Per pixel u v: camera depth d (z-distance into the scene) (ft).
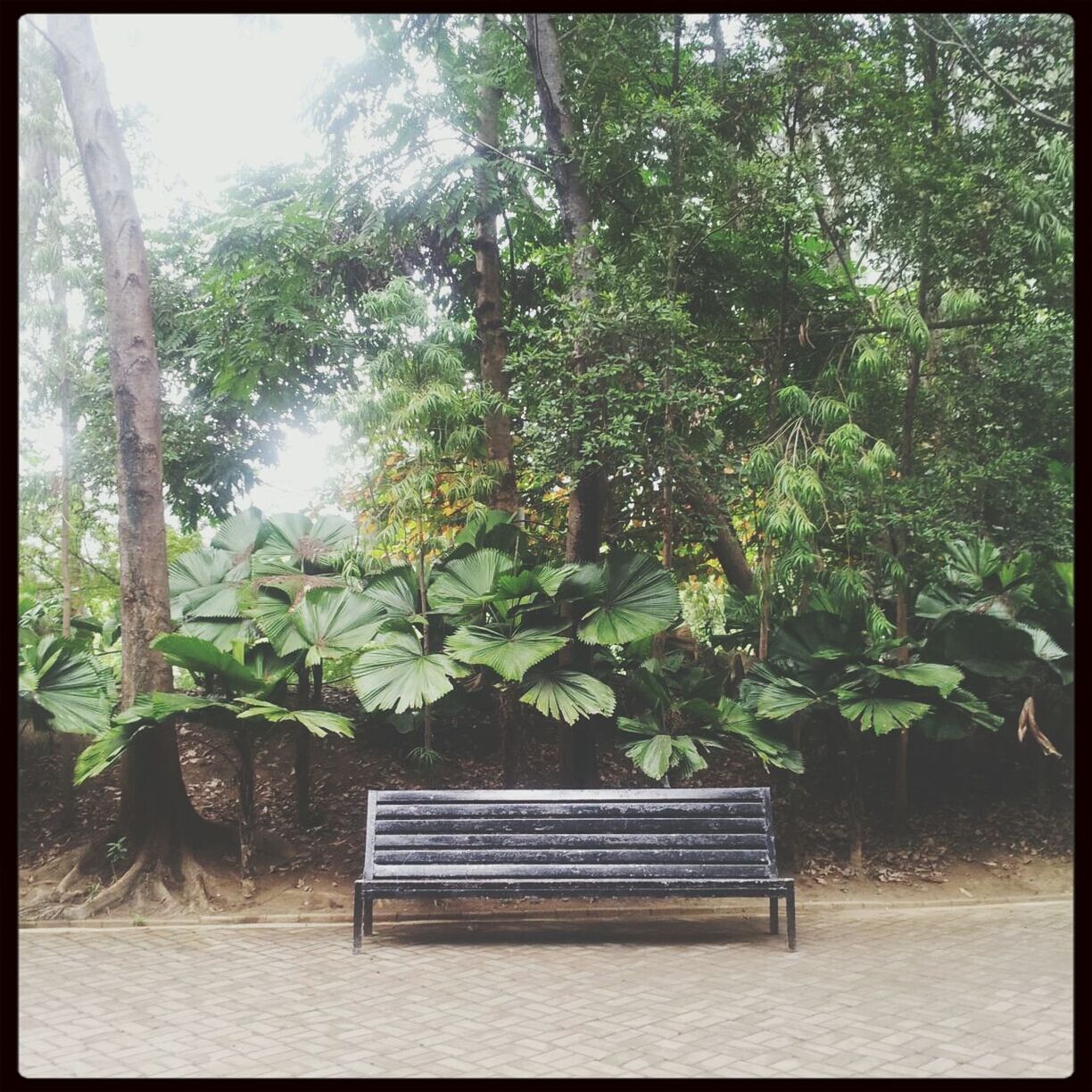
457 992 16.76
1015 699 29.86
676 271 28.66
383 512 31.58
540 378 26.73
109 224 25.82
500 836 20.38
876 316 28.27
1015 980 17.39
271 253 32.81
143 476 25.62
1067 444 28.84
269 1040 14.33
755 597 32.12
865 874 25.94
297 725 27.04
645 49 29.68
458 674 24.22
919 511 26.81
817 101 28.58
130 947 20.38
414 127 32.17
